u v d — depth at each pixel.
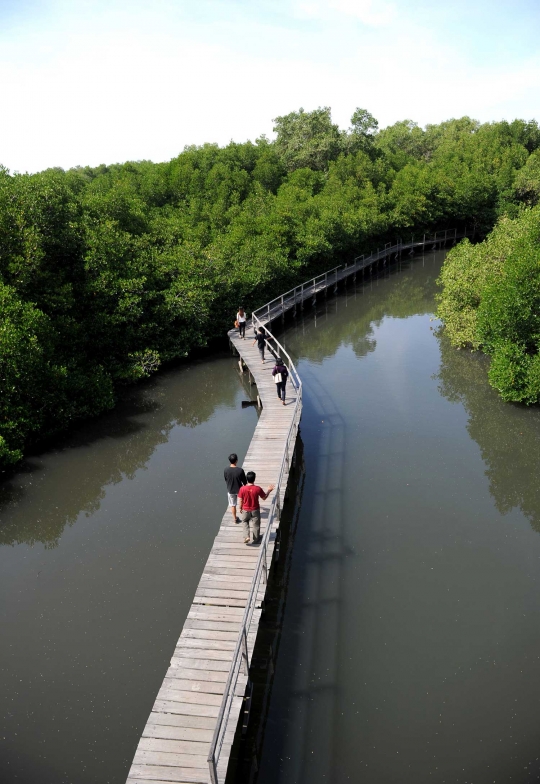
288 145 62.69
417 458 16.56
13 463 16.22
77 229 22.36
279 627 10.45
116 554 12.70
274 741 8.27
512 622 10.37
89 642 10.18
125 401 21.64
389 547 12.60
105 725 8.55
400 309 36.41
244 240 34.66
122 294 22.62
